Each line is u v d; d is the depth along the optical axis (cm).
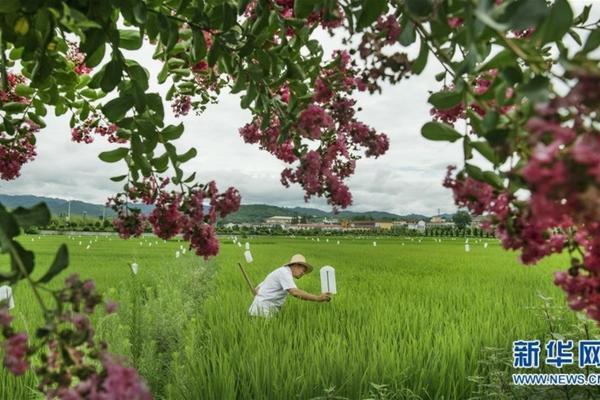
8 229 145
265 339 673
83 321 142
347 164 286
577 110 104
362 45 199
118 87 288
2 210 146
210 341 659
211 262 1864
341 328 785
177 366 534
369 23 203
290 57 297
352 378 540
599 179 90
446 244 5031
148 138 289
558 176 93
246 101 280
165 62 377
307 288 1300
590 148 92
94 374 137
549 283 1350
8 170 409
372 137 272
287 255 2820
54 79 346
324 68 282
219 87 427
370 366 564
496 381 530
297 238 9125
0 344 142
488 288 1217
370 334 711
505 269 1791
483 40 163
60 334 140
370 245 4656
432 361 588
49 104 362
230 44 280
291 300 1017
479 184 159
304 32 279
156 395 552
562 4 130
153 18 269
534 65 138
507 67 144
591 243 150
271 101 281
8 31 222
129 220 299
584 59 121
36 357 525
